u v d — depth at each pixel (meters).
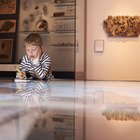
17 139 0.25
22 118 0.34
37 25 2.93
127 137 0.27
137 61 2.98
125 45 2.98
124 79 2.98
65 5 2.83
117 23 2.94
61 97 0.62
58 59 2.84
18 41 2.97
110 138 0.27
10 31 2.99
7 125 0.30
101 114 0.40
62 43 2.84
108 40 2.99
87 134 0.28
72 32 2.81
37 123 0.31
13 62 2.93
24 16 2.96
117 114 0.40
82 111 0.42
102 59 3.01
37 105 0.48
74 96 0.66
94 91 0.86
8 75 2.78
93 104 0.51
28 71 1.84
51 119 0.34
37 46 1.81
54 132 0.28
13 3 2.99
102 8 2.98
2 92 0.75
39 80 1.69
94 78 3.01
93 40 3.01
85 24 2.99
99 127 0.31
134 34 2.94
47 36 2.89
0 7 3.02
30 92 0.75
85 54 2.98
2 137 0.26
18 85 1.12
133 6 2.95
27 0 2.95
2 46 2.99
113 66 3.00
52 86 1.06
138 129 0.30
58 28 2.86
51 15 2.88
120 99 0.62
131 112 0.42
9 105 0.47
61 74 2.76
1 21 3.01
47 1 2.89
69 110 0.43
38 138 0.26
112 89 1.00
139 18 2.92
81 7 2.84
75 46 2.80
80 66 2.84
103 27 2.99
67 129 0.29
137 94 0.77
